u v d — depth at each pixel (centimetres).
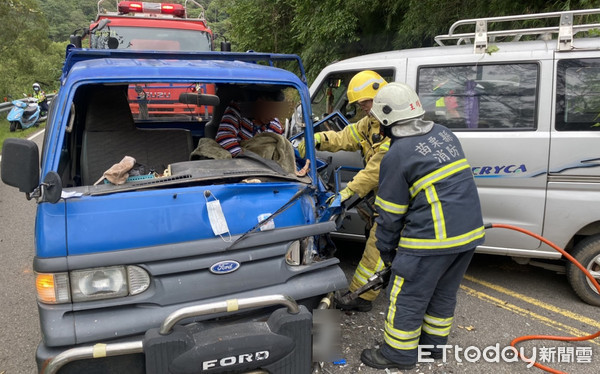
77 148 335
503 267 459
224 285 237
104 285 220
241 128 352
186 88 516
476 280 430
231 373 227
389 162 268
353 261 464
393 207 269
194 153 305
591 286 373
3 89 2464
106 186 245
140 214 229
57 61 3403
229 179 263
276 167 285
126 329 218
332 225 270
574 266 373
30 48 2864
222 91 360
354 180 323
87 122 294
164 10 995
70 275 217
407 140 267
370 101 340
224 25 1833
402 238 276
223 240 236
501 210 380
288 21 1466
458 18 783
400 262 273
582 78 356
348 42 1135
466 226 266
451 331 346
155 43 888
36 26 2764
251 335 222
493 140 375
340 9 1100
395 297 283
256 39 1530
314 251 284
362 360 304
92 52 277
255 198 254
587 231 370
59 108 246
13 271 453
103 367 221
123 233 224
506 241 384
